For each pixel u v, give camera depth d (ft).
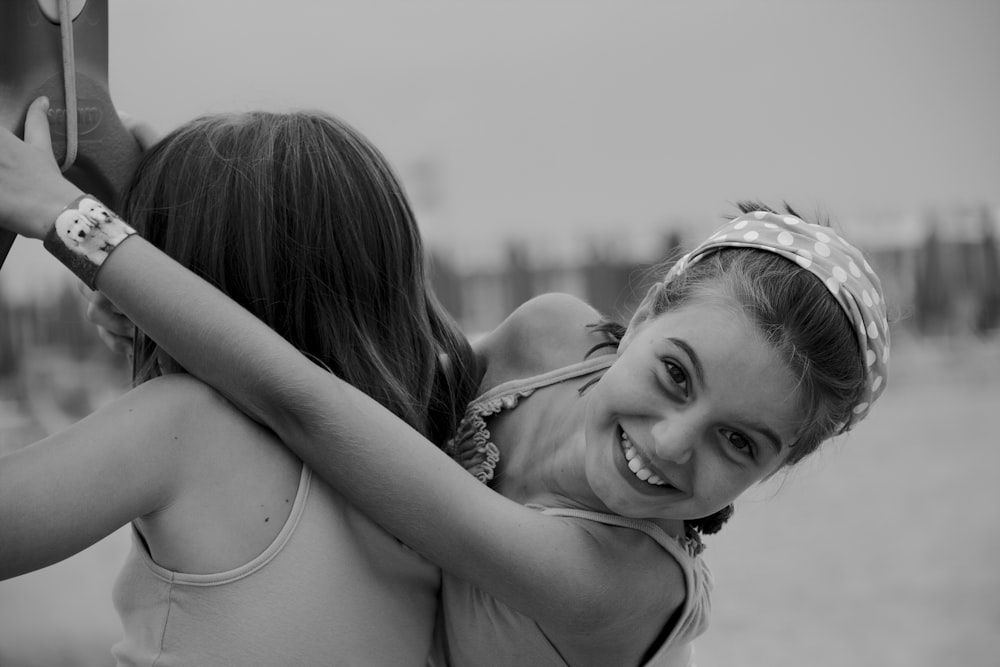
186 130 4.82
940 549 16.88
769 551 17.57
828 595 15.76
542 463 5.15
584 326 5.73
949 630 14.19
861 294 4.67
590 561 4.58
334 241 4.73
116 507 3.90
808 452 4.83
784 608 15.33
